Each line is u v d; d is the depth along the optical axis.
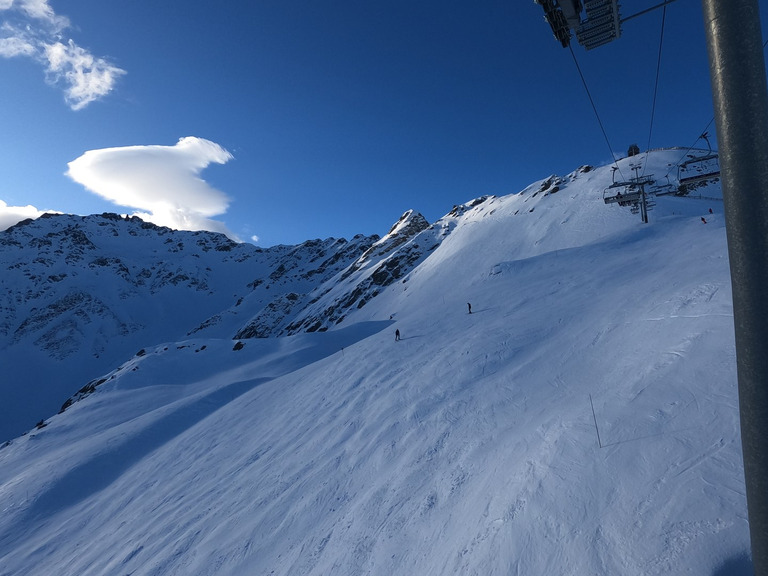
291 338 61.25
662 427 5.41
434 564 5.70
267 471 15.73
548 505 5.00
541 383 11.52
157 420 35.25
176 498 18.08
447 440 10.87
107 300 196.38
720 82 1.79
